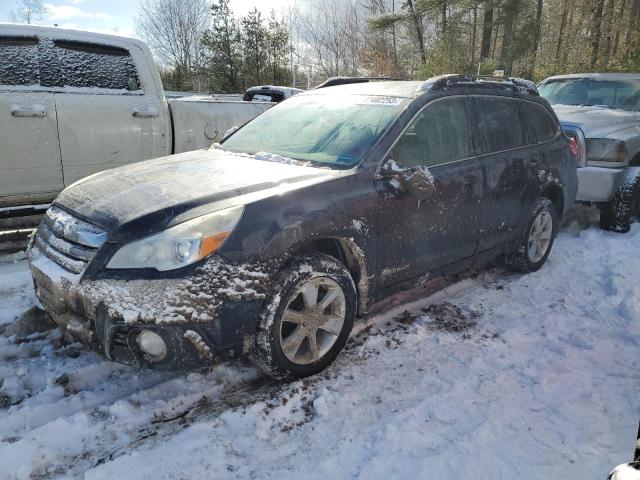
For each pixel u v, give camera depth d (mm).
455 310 4176
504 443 2676
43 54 5215
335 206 3148
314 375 3193
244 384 3145
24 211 5281
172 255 2662
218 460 2518
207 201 2896
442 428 2771
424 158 3791
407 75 24547
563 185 5109
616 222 6312
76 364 3270
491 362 3424
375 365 3344
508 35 23047
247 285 2773
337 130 3811
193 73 29531
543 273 5023
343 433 2740
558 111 7160
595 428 2805
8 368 3232
